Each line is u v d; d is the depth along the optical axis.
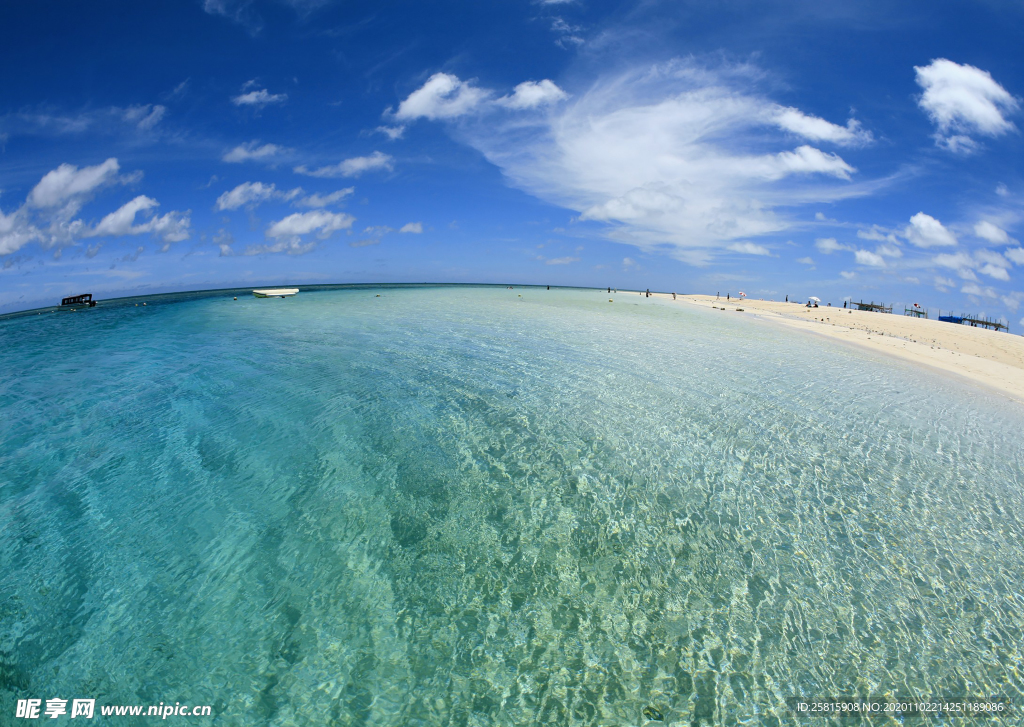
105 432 7.67
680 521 5.65
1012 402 12.09
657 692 3.50
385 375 11.38
